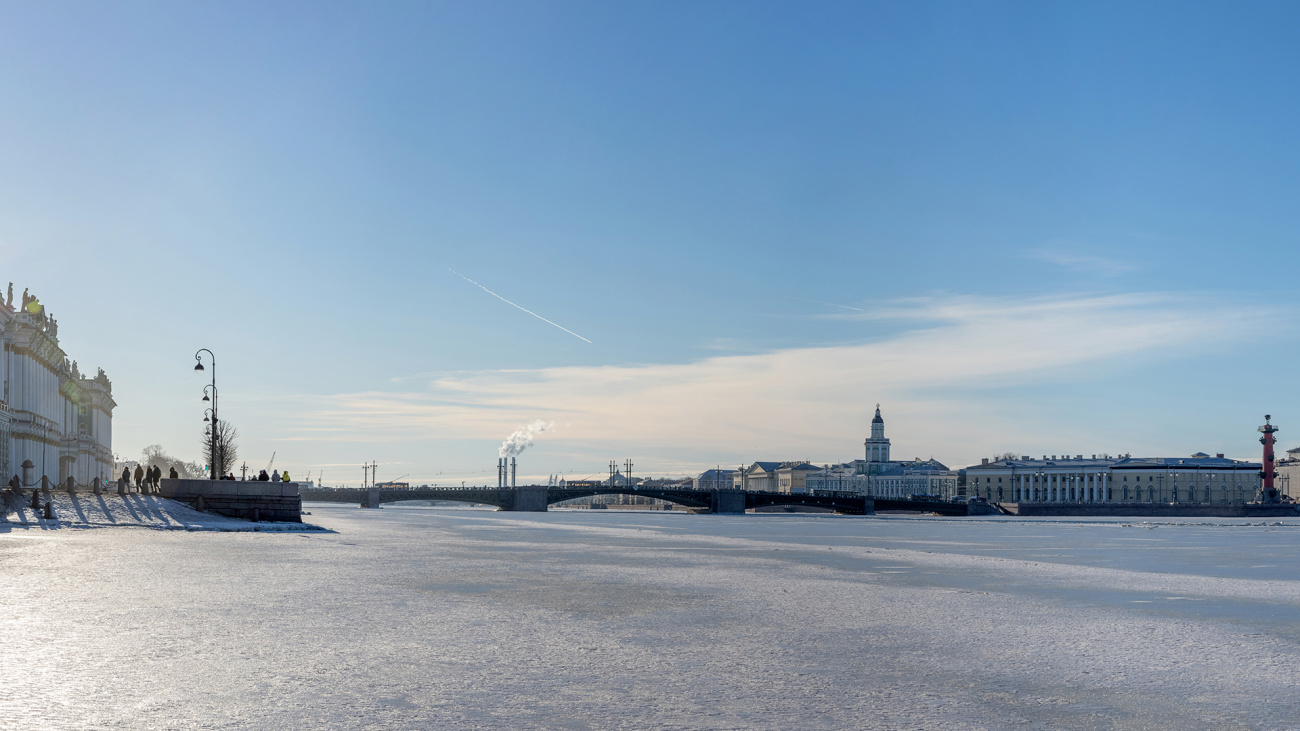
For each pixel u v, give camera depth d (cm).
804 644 2081
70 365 14450
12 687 1534
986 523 16050
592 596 2942
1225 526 14150
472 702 1505
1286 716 1476
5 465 10575
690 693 1588
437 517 13912
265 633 2091
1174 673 1798
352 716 1405
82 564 3509
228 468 16562
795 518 19350
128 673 1656
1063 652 2014
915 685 1673
